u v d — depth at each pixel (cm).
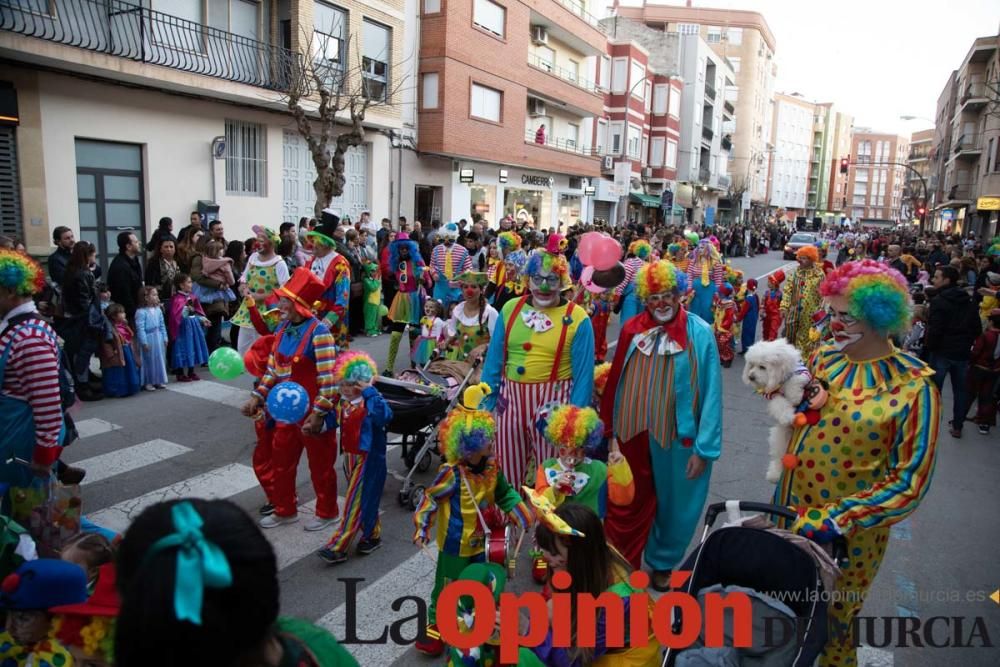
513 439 454
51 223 1201
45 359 361
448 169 2330
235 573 110
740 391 977
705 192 5616
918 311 1088
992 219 3538
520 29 2519
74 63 1136
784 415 310
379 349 1142
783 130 9306
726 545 281
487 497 360
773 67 8125
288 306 486
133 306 891
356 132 1471
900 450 281
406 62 2062
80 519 379
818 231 7538
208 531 111
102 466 620
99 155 1284
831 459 300
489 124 2391
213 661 107
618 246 495
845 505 280
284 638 134
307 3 1608
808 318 970
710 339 412
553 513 265
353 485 459
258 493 575
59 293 805
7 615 236
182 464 630
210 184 1483
